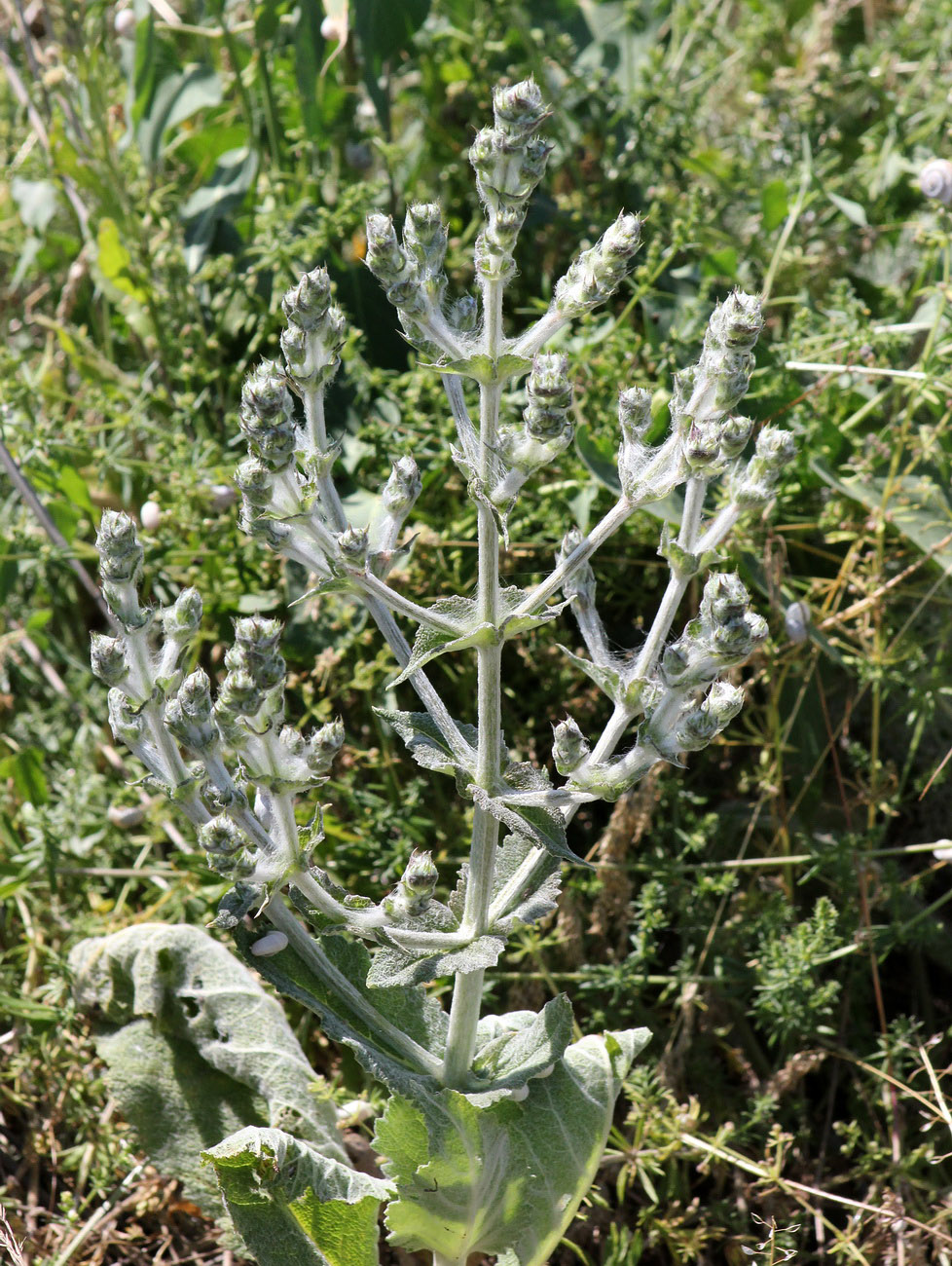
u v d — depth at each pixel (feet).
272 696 3.23
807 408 4.53
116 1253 4.08
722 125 6.19
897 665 4.54
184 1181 3.83
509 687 4.48
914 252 5.31
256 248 4.79
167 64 5.35
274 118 5.12
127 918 4.34
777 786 4.36
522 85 3.09
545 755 4.52
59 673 5.07
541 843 3.25
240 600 4.59
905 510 4.52
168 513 4.54
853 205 4.83
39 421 4.96
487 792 3.34
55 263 5.59
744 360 3.18
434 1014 3.59
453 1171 3.44
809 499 4.73
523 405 4.59
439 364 3.21
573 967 4.25
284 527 3.31
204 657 4.73
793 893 4.46
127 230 5.07
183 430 4.92
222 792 3.28
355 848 4.31
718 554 3.25
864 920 4.23
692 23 5.70
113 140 5.48
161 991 3.89
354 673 4.46
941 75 5.73
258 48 5.00
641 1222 3.95
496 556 3.28
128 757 4.73
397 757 4.45
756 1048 4.28
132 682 3.27
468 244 5.04
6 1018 4.37
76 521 4.79
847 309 4.66
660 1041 4.25
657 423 4.49
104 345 5.34
